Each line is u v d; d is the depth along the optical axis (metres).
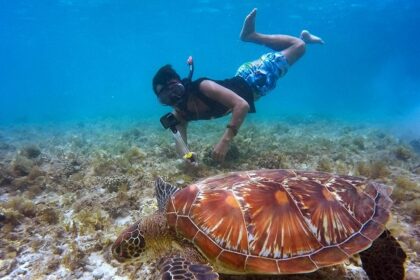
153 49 23.42
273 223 0.79
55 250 1.13
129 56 27.70
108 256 1.07
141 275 0.96
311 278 0.89
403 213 1.30
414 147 2.70
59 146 3.24
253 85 1.95
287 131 3.66
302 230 0.79
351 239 0.80
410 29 17.33
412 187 1.52
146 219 0.90
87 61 31.72
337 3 10.69
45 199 1.67
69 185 1.79
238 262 0.75
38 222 1.37
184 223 0.83
